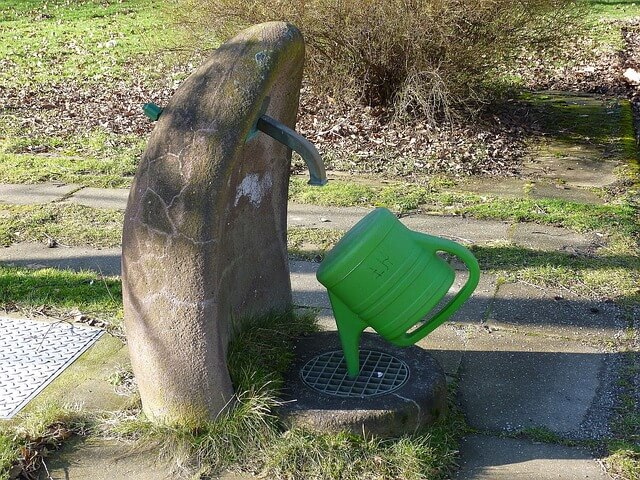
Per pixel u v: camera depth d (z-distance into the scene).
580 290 2.77
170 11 5.53
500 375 2.24
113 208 3.67
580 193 3.83
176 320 1.80
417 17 4.59
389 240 1.89
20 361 2.28
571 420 2.02
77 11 10.41
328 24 4.75
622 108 5.50
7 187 3.97
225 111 1.74
